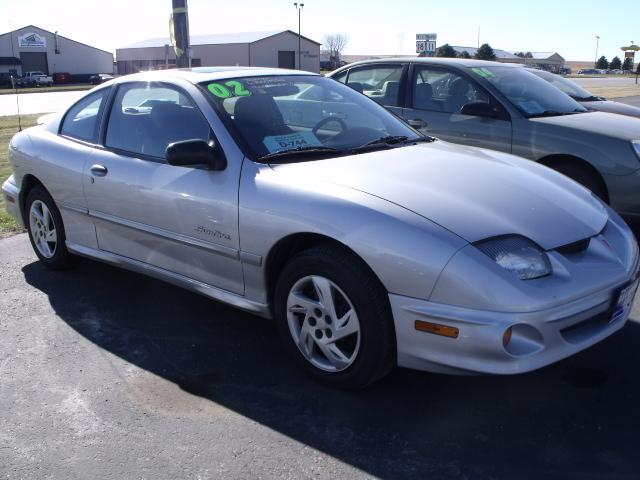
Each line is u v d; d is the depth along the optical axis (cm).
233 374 335
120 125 418
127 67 6506
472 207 293
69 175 436
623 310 306
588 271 287
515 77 647
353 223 288
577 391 312
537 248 281
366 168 330
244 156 342
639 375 327
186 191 357
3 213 674
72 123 463
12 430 287
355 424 288
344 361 305
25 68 7088
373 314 288
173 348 366
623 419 288
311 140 366
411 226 277
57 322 402
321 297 307
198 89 379
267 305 340
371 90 705
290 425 288
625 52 5822
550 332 268
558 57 9900
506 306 260
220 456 267
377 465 259
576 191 352
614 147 535
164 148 382
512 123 588
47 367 345
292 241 321
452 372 274
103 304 430
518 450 267
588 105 748
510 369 264
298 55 6128
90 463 263
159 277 397
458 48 7450
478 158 370
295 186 315
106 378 333
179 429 286
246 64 5653
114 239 420
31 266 508
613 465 255
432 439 275
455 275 264
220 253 347
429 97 651
